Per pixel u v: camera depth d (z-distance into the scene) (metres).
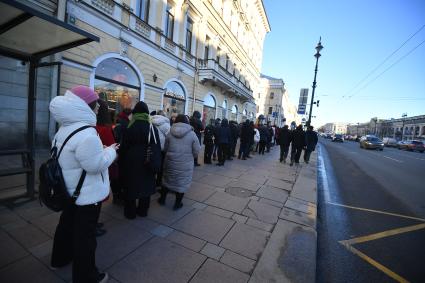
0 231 2.77
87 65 7.73
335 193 6.32
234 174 6.73
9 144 6.23
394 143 36.56
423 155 23.61
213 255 2.72
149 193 3.30
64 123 1.79
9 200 3.49
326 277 2.74
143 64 10.26
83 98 1.84
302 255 2.85
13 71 6.18
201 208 4.03
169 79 12.25
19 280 2.09
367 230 4.11
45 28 2.90
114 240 2.84
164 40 11.48
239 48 23.17
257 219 3.80
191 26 14.34
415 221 4.65
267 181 6.28
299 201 4.85
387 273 2.91
